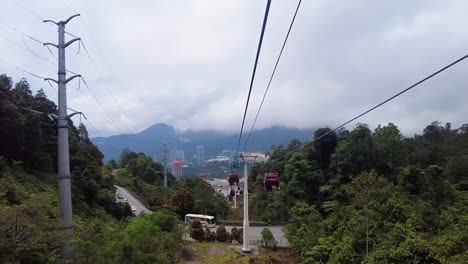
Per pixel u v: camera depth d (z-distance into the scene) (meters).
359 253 23.97
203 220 55.34
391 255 18.73
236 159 42.50
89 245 14.33
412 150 53.03
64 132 14.98
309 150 55.84
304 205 41.56
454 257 15.77
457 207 23.62
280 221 57.84
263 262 34.53
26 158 34.16
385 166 45.75
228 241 45.25
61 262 12.52
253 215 63.53
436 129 61.41
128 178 84.44
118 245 16.58
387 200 26.41
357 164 45.38
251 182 74.56
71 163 41.62
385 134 52.91
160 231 31.03
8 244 11.29
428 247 18.05
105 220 35.19
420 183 32.47
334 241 28.44
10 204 22.28
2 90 32.16
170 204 60.44
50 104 40.91
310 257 28.56
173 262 27.97
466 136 49.47
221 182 135.88
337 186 44.81
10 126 30.36
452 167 35.25
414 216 21.91
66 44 15.25
